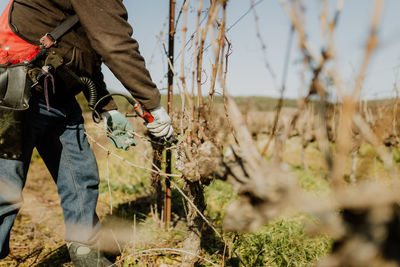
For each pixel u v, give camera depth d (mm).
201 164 1020
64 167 1609
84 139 1654
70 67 1371
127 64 1279
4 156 1272
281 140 639
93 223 1662
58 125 1562
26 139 1375
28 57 1270
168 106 1986
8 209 1323
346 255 466
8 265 1842
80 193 1629
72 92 1475
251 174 669
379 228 446
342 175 508
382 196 459
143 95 1348
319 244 1954
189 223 1557
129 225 2385
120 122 1587
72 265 1844
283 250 1889
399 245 442
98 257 1630
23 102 1245
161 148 2057
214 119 1274
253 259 1788
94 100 1496
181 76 911
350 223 493
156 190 2393
